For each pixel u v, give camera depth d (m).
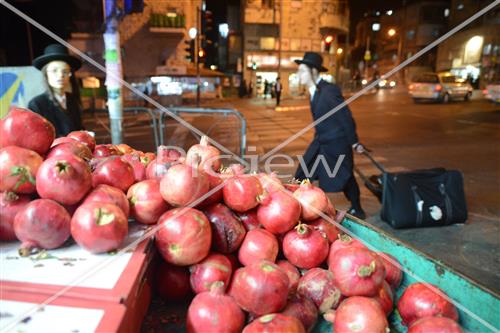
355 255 1.20
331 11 37.12
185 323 1.25
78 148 1.41
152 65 24.69
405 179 4.20
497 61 30.91
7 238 1.17
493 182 6.01
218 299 1.12
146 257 1.13
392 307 1.30
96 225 1.07
